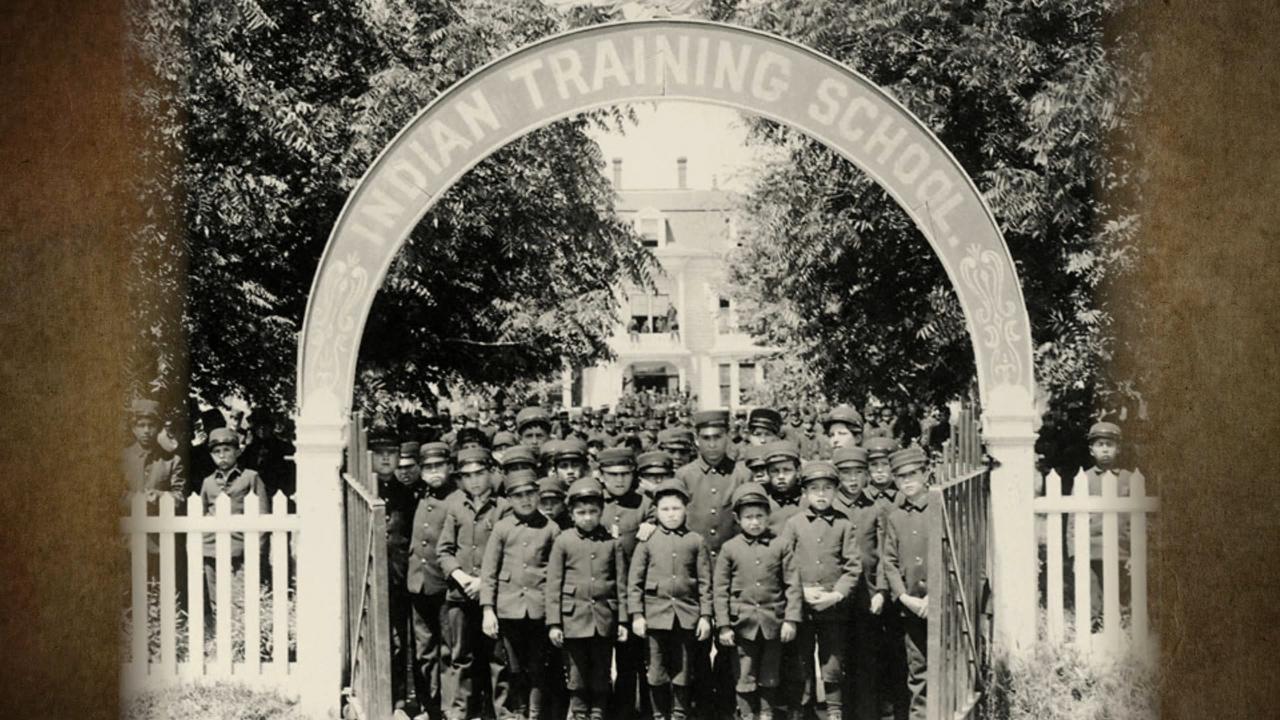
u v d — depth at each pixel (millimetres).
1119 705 9953
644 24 10375
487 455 10352
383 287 20406
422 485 10797
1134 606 10422
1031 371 10414
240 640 12039
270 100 16812
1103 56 16375
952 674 8359
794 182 21016
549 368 26000
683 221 57188
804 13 19062
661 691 9391
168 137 15008
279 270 18703
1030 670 10117
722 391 56500
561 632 9289
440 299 22609
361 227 10398
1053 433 17516
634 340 56375
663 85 10422
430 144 10398
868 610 9555
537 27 22156
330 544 10344
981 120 18047
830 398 22250
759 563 9305
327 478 10375
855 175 18984
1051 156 16688
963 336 18734
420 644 10289
